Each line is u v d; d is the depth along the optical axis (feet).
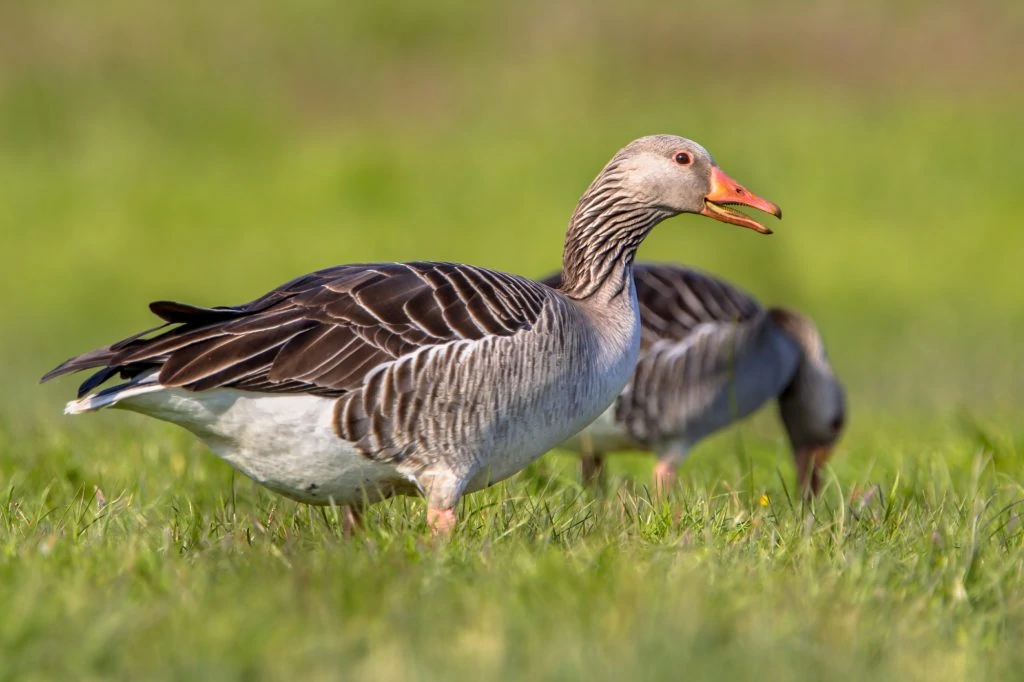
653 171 33.37
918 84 144.15
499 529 29.30
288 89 144.97
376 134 135.03
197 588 24.09
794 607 23.62
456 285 29.30
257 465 28.86
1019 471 39.58
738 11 162.81
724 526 30.14
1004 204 116.67
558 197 119.03
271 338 27.61
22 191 120.57
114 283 103.71
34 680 20.53
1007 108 137.08
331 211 117.70
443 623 22.65
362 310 28.35
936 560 26.84
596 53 152.66
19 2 157.89
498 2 165.48
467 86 146.20
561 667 20.88
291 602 23.16
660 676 20.90
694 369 43.93
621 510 31.09
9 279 103.91
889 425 54.03
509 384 28.99
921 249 109.09
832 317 95.91
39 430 44.24
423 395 28.25
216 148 131.54
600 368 31.63
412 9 163.22
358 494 29.60
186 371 26.94
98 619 21.93
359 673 20.90
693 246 106.83
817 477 43.96
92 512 30.81
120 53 148.46
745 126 134.31
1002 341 86.53
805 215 115.24
